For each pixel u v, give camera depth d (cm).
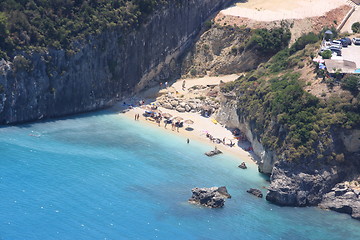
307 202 19188
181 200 18875
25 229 17288
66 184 19112
